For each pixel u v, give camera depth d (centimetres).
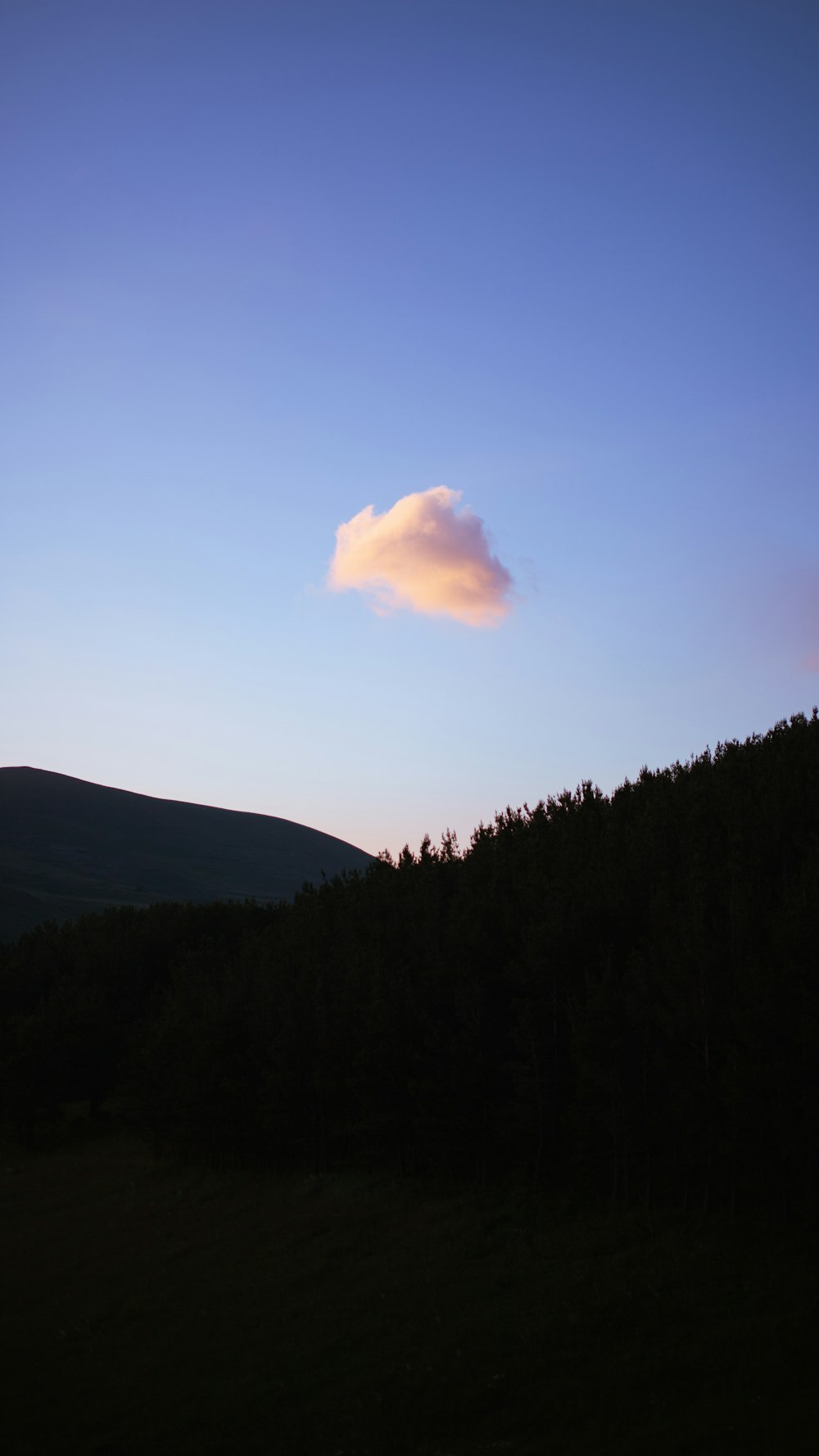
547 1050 4078
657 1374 2273
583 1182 3816
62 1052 7344
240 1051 5641
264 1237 4038
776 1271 2720
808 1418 1947
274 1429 2308
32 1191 5675
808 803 4044
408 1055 4456
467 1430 2184
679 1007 3381
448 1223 3712
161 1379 2712
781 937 3158
